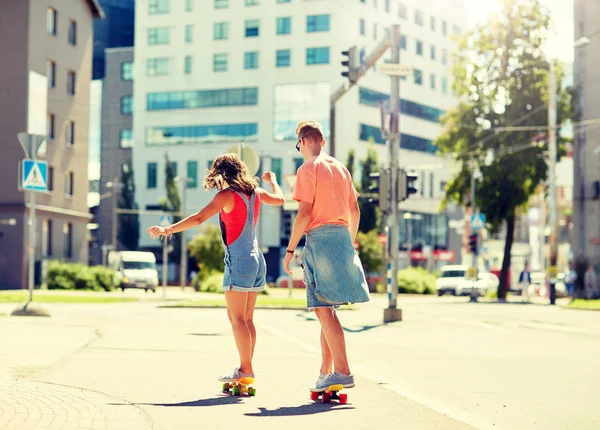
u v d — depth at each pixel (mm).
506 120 44906
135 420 5641
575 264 48188
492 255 67125
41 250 49312
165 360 9953
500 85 45062
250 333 7184
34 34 48562
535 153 44594
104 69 94625
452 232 91812
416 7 86562
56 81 51719
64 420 5559
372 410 6383
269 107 78938
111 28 95438
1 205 47188
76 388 7199
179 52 82312
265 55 79188
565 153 45000
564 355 11391
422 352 11773
